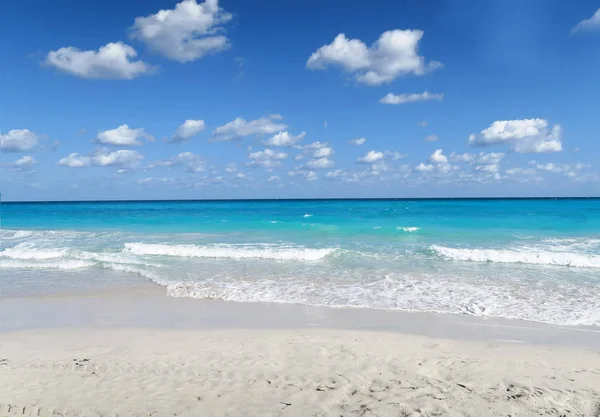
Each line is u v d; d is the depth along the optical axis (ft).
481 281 41.50
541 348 23.32
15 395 17.01
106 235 83.30
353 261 52.85
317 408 15.75
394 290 38.34
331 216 119.85
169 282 42.65
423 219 103.71
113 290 40.16
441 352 22.39
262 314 31.71
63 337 25.93
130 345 24.06
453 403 16.11
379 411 15.44
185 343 24.30
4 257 59.52
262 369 19.84
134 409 15.78
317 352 22.36
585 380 18.52
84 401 16.47
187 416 15.25
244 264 52.24
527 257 52.03
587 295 35.99
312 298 36.09
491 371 19.54
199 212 153.99
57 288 41.22
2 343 24.77
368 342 24.20
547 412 15.47
